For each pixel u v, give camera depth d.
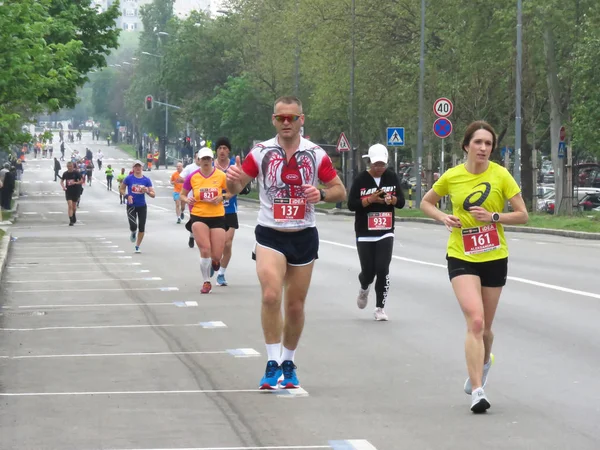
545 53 74.19
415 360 17.59
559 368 16.69
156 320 22.94
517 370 16.53
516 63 70.44
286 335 15.16
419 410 13.76
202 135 142.88
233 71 140.88
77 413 13.67
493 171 14.05
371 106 90.75
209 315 23.64
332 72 96.12
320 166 14.59
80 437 12.35
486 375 14.45
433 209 14.34
